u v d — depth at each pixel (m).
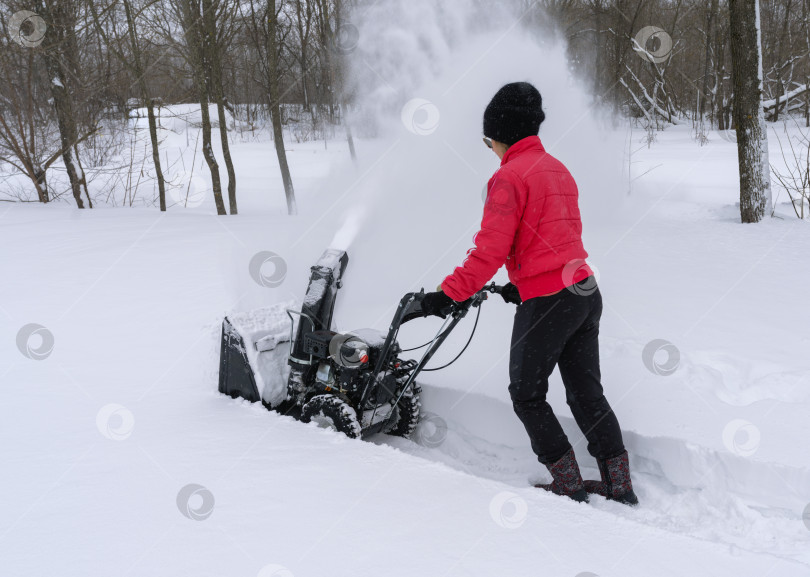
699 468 2.74
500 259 2.49
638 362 3.58
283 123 28.38
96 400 3.33
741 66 7.61
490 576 1.95
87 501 2.37
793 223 7.54
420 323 4.33
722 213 8.38
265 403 3.29
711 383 3.32
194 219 8.95
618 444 2.68
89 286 5.48
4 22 10.95
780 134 19.14
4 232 8.18
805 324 4.22
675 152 16.75
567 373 2.72
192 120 24.72
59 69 10.86
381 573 1.95
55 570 1.98
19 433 2.96
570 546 2.10
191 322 4.48
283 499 2.36
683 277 5.44
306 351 3.14
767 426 2.88
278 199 11.36
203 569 1.97
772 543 2.33
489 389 3.38
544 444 2.63
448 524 2.21
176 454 2.72
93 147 14.23
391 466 2.61
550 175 2.54
